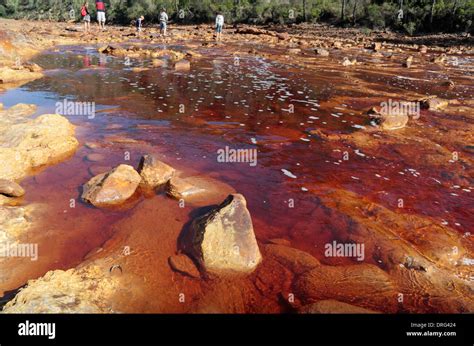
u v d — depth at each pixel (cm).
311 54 2336
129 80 1401
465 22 3288
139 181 588
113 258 424
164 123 902
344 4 4309
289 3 4762
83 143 755
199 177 622
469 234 505
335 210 544
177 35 3262
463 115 1052
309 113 1028
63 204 534
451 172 689
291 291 395
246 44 2825
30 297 343
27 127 710
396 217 530
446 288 409
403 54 2459
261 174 656
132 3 5175
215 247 425
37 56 1948
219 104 1093
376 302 385
